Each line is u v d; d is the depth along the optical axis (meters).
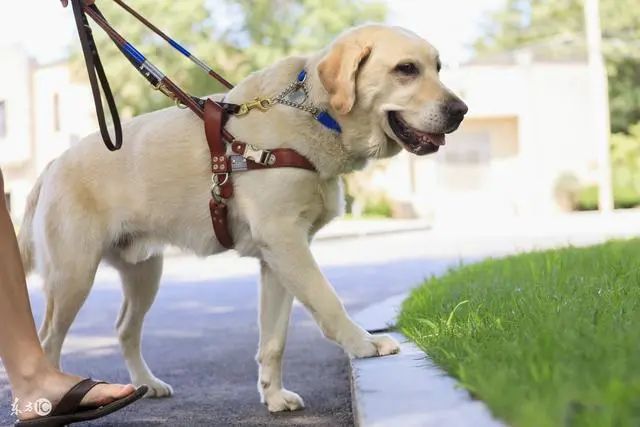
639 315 3.06
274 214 3.73
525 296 4.04
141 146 4.03
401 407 2.42
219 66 22.91
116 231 4.07
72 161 4.11
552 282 4.64
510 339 2.99
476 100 28.20
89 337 6.85
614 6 31.03
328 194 3.85
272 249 3.73
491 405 2.24
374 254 14.19
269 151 3.73
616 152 29.53
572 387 2.15
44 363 3.29
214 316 7.83
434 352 3.12
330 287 3.69
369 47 3.74
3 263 3.23
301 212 3.77
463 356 2.91
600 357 2.41
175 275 12.48
